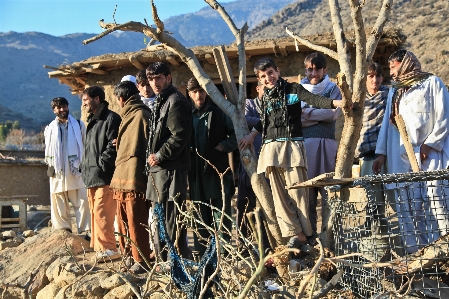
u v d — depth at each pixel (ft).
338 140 33.30
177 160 17.24
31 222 37.27
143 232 18.07
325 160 18.38
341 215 15.15
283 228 16.15
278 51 34.60
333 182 14.08
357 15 14.99
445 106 16.90
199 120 19.74
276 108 16.24
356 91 15.40
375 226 14.30
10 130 187.83
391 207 14.66
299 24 240.12
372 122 19.35
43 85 592.60
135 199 18.03
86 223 25.41
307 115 18.20
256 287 13.01
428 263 13.91
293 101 16.11
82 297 17.66
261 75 16.30
